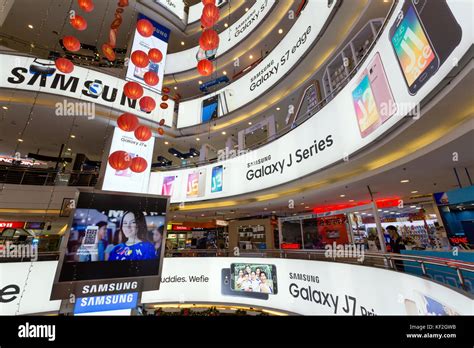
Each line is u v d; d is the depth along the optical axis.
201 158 10.90
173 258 8.30
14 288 5.60
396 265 4.05
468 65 2.46
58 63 4.99
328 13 6.46
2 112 9.48
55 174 10.84
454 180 5.76
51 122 10.32
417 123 3.46
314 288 6.01
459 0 2.45
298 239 8.46
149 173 10.67
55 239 11.26
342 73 7.12
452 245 5.44
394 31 3.63
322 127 5.82
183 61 13.73
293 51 8.30
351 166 5.42
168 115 11.86
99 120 10.18
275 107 9.80
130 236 4.52
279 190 7.76
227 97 11.55
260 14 11.10
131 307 4.20
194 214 12.41
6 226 10.10
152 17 13.45
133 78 11.14
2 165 10.26
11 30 12.42
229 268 8.12
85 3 4.50
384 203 8.38
